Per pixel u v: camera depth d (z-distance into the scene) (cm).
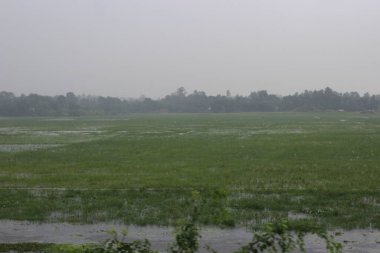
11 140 5281
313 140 4591
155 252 578
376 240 1228
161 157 3297
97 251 552
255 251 567
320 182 2067
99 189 1956
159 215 1496
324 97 19812
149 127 8081
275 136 5297
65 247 549
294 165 2681
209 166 2723
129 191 1892
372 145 3953
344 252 1133
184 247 573
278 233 568
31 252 1148
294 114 16500
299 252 1110
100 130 7312
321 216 1478
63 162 3073
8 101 19362
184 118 13175
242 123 9262
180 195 1808
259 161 2930
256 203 1622
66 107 19025
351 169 2464
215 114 18250
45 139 5419
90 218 1488
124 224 1417
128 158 3272
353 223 1380
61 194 1859
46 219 1480
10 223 1444
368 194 1784
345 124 8325
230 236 1267
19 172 2588
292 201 1680
